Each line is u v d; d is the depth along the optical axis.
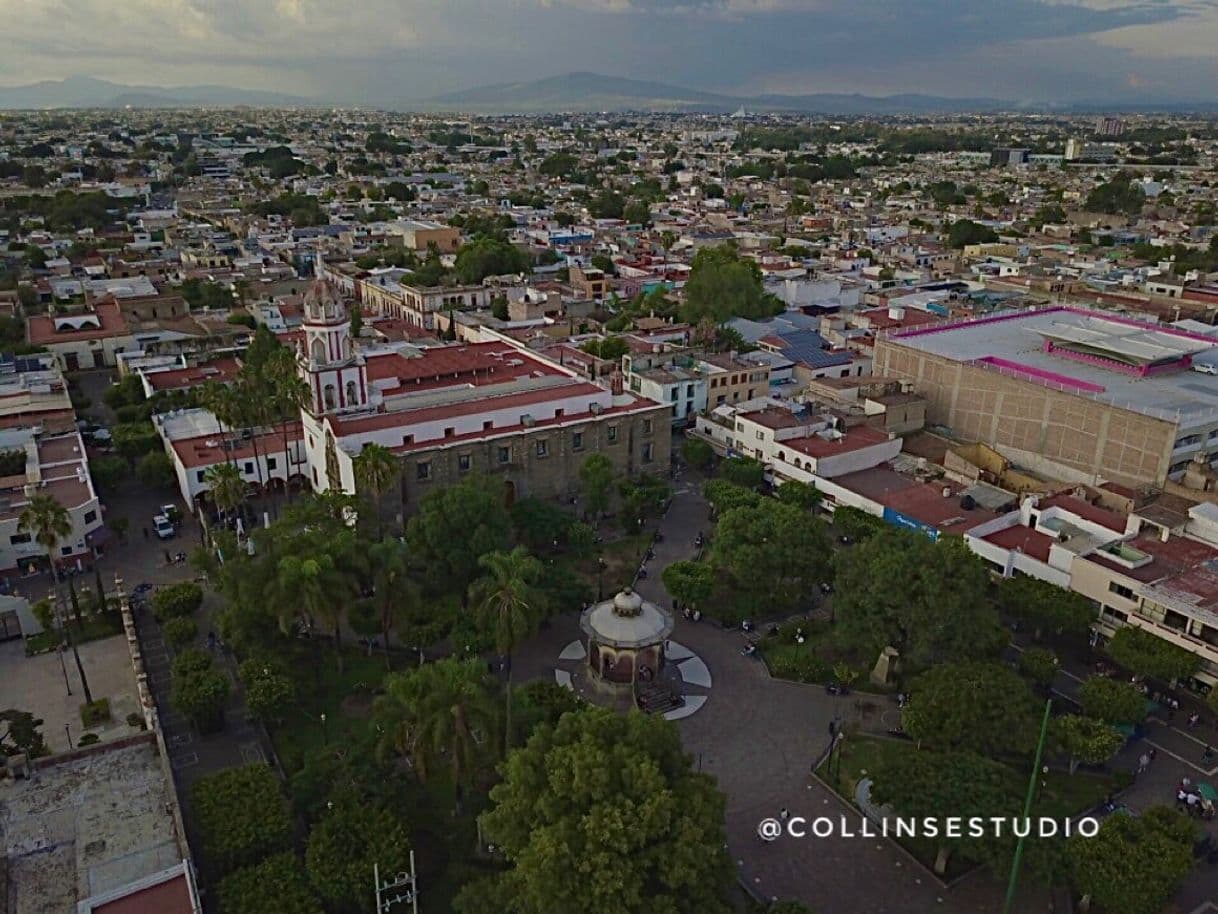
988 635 89.81
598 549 121.06
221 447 136.50
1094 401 130.75
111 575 115.69
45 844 67.62
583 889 57.25
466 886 63.78
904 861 73.56
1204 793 78.62
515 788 63.34
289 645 99.81
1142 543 105.25
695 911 58.97
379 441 122.06
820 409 148.62
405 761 82.56
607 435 137.88
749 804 79.06
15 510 116.19
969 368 147.62
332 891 63.84
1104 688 86.19
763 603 107.94
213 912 64.88
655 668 94.62
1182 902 68.94
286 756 83.81
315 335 123.88
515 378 147.50
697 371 165.12
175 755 83.81
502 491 115.38
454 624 98.12
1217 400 132.88
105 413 172.75
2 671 95.94
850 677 93.56
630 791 60.59
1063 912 68.50
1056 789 80.06
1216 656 88.06
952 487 126.19
